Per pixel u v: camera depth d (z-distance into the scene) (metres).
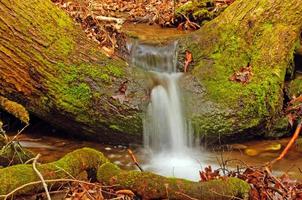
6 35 4.72
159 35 6.49
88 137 5.17
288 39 5.59
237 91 5.18
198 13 6.92
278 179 3.79
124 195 3.23
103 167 3.38
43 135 5.30
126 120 4.96
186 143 5.12
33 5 4.99
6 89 4.83
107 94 4.95
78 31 5.27
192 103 5.14
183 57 5.83
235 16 5.80
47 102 4.90
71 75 4.93
